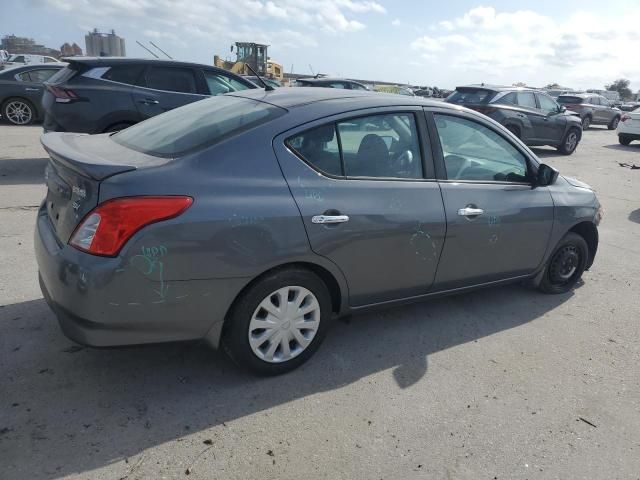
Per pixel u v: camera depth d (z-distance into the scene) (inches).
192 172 106.8
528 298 183.9
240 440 103.4
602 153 630.5
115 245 97.7
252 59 1067.9
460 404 120.4
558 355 145.7
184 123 130.4
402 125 137.6
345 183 124.0
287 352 124.7
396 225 130.2
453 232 142.2
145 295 101.3
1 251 187.6
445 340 149.8
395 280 136.5
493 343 150.0
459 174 147.4
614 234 274.2
